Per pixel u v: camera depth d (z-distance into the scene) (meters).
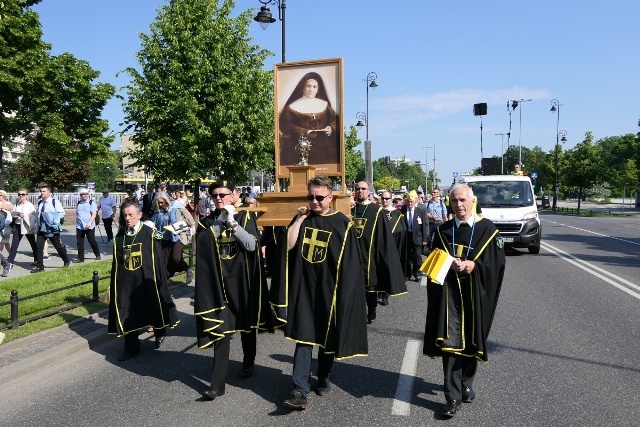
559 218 37.91
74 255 14.99
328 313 4.63
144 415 4.57
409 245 11.10
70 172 47.94
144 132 14.70
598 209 52.97
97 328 7.09
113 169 70.75
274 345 6.60
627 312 8.02
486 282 4.47
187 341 6.88
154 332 6.75
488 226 4.54
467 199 4.49
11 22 21.69
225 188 4.92
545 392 4.91
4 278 11.00
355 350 4.67
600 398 4.76
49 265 12.98
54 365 5.93
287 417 4.45
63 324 7.11
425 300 9.23
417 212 11.21
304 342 4.57
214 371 4.94
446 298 4.47
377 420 4.36
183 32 14.29
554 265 13.23
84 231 13.44
